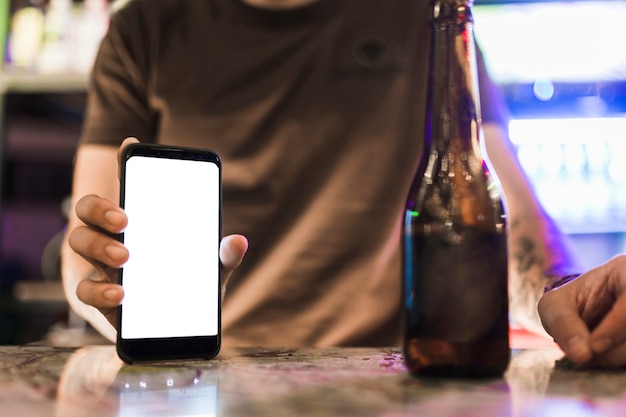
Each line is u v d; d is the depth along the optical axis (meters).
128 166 0.60
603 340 0.52
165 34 1.25
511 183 1.08
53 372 0.53
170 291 0.60
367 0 1.25
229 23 1.24
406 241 0.51
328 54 1.22
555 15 2.55
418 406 0.39
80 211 0.57
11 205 2.69
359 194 1.19
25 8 2.40
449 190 0.50
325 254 1.17
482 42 2.59
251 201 1.20
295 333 1.16
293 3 1.22
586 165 2.57
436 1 0.52
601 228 2.55
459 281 0.49
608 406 0.39
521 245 0.95
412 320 0.50
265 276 1.18
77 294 0.59
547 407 0.39
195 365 0.57
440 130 0.52
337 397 0.42
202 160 0.63
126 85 1.24
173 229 0.61
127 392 0.44
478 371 0.48
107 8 2.37
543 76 2.57
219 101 1.22
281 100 1.21
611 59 2.53
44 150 2.74
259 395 0.43
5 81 2.32
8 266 2.66
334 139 1.21
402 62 1.23
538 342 1.79
